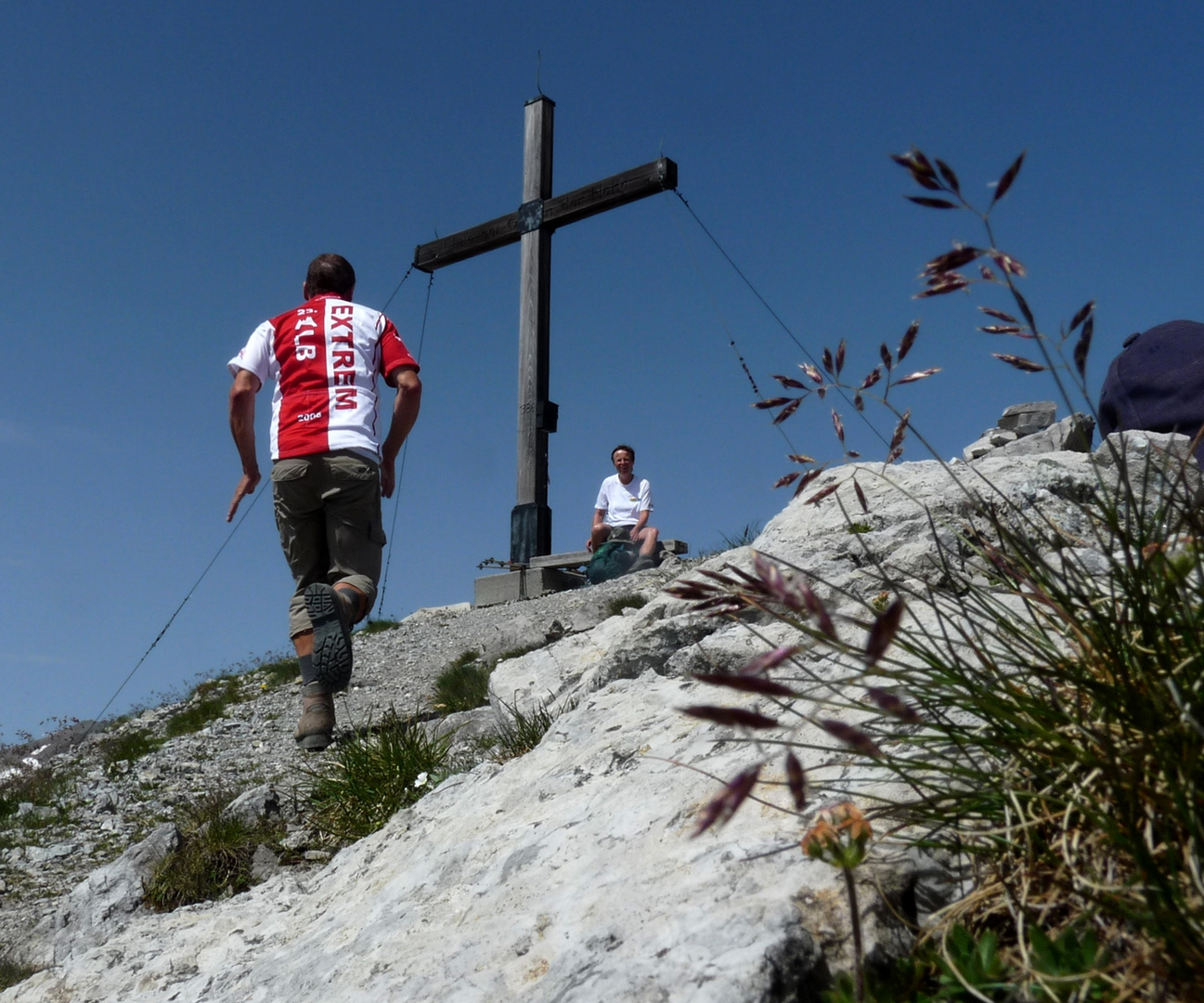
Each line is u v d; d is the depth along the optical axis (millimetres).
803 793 840
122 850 5324
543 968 1611
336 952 2117
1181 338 3834
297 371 4344
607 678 3438
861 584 2822
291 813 4727
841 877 1479
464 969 1709
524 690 4773
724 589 1300
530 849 2100
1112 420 3898
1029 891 1318
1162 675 1329
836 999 1277
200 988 2287
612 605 8188
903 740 1509
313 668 3980
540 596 11164
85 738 8336
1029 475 3330
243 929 2621
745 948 1395
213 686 9438
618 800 2119
